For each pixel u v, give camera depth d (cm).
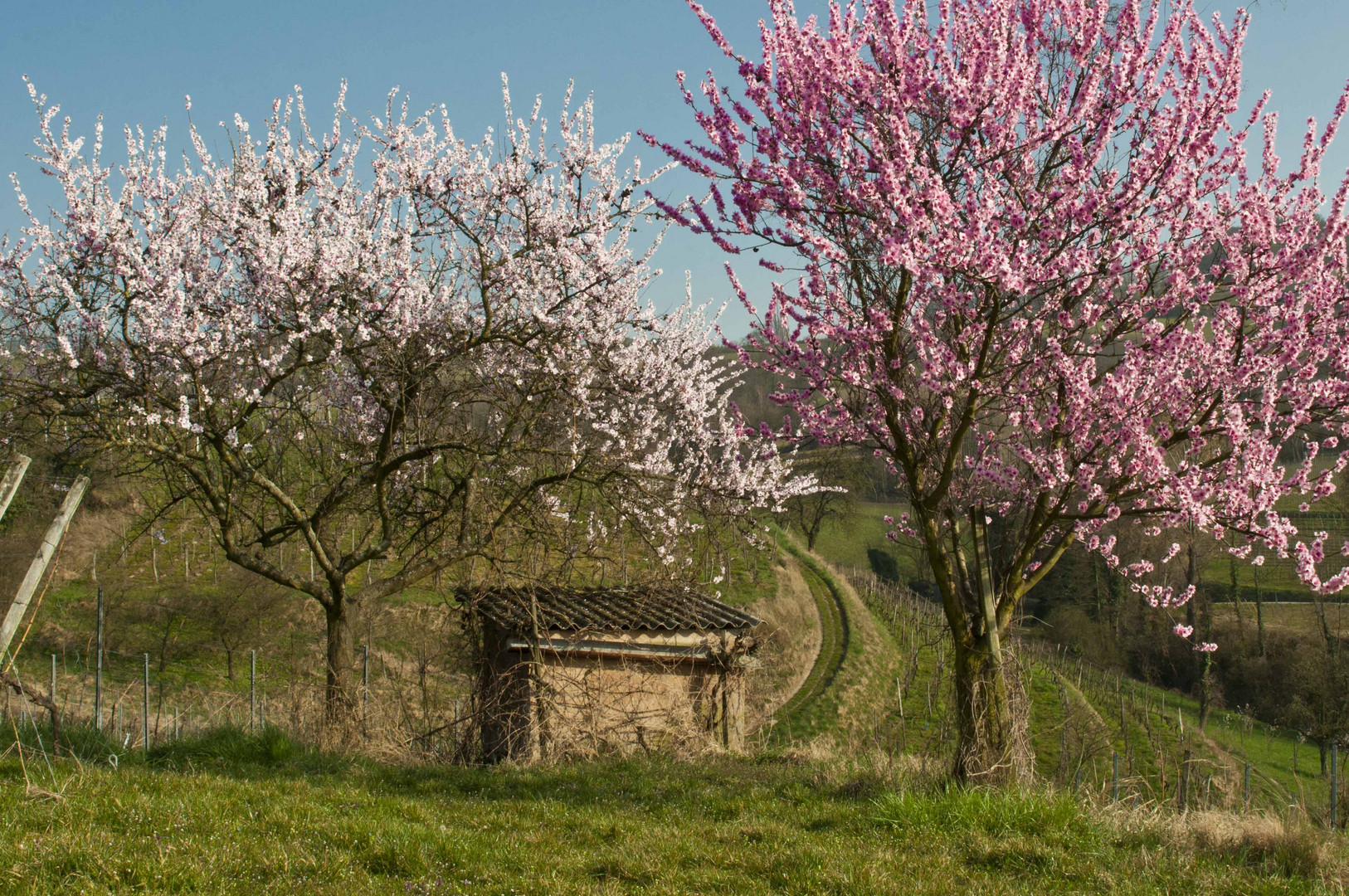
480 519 1453
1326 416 798
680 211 931
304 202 1384
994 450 973
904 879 609
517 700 1465
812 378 878
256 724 1487
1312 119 824
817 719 2908
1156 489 802
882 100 778
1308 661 3578
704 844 688
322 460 1461
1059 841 721
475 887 519
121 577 2872
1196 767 2481
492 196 1427
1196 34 782
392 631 2244
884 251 741
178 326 1148
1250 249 830
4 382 1194
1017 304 817
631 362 1525
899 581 6009
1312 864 717
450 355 1365
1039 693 3052
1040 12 799
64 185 1158
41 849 479
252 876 495
